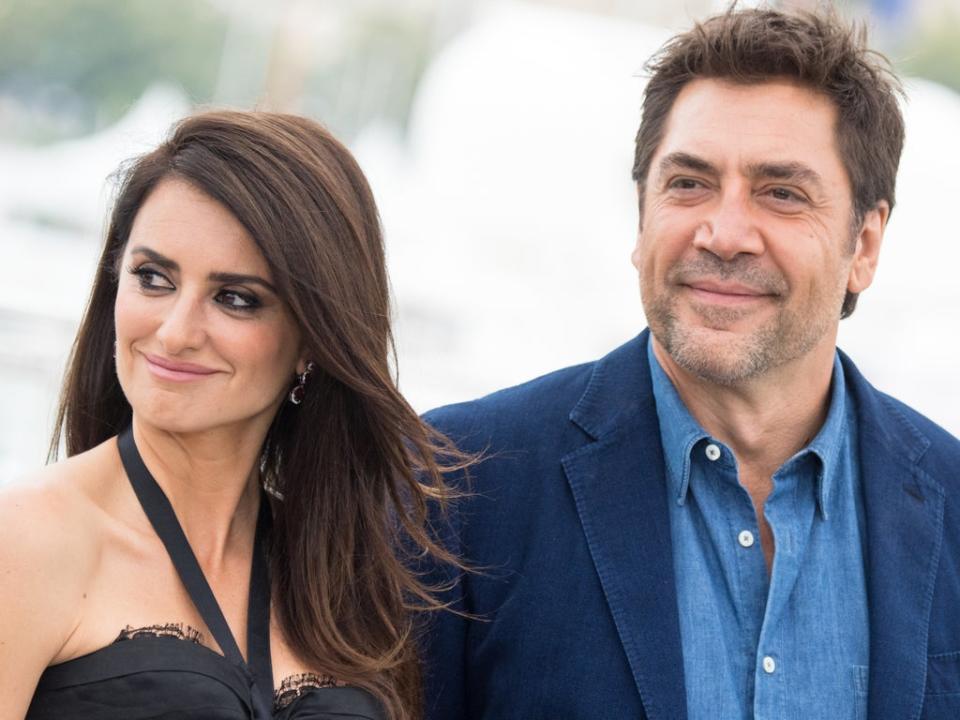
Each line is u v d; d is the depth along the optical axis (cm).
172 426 296
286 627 316
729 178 328
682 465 340
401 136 1906
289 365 314
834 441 343
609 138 1163
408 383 1030
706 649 329
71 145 1192
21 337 853
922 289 1115
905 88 358
